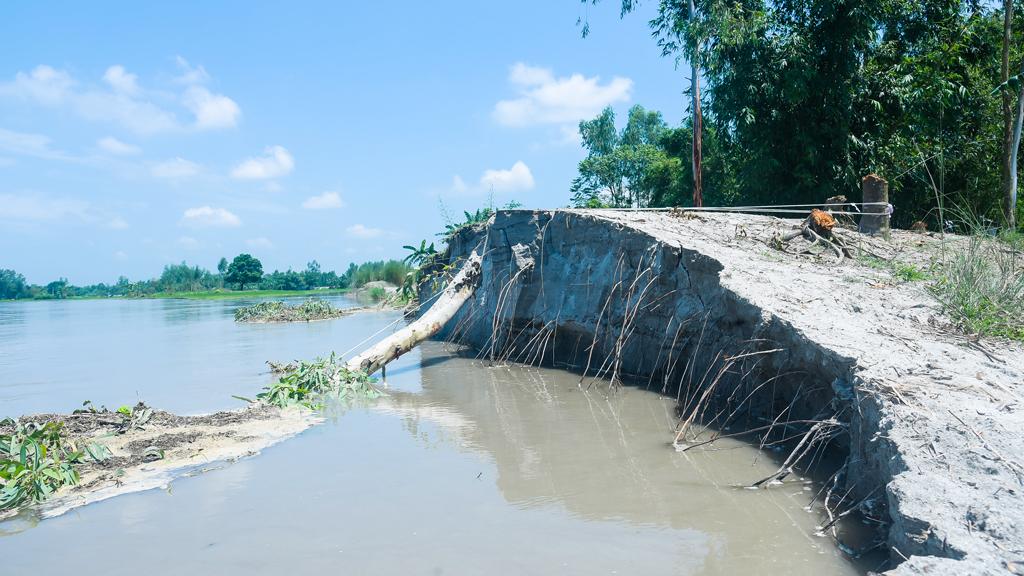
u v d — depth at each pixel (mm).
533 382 11438
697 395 9391
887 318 7672
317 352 15836
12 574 4570
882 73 20234
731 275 9016
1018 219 15664
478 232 16000
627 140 51250
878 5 18828
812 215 11922
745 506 5520
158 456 7137
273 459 7086
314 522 5344
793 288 8680
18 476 6148
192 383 11969
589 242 12469
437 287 17625
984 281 7996
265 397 10023
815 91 19547
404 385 11648
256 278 89125
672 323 10203
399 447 7504
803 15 20344
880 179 13000
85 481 6445
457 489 6078
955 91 19047
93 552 4902
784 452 6941
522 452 7219
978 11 21156
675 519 5289
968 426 4715
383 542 4934
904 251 11656
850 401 5766
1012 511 3795
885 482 4832
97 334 22609
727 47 20141
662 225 12148
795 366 7180
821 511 5324
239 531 5195
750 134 20797
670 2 21391
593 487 6074
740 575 4301
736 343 8633
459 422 8688
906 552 3904
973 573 3363
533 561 4578
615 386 10672
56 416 8562
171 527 5316
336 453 7285
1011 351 6613
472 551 4754
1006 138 16062
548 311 13133
